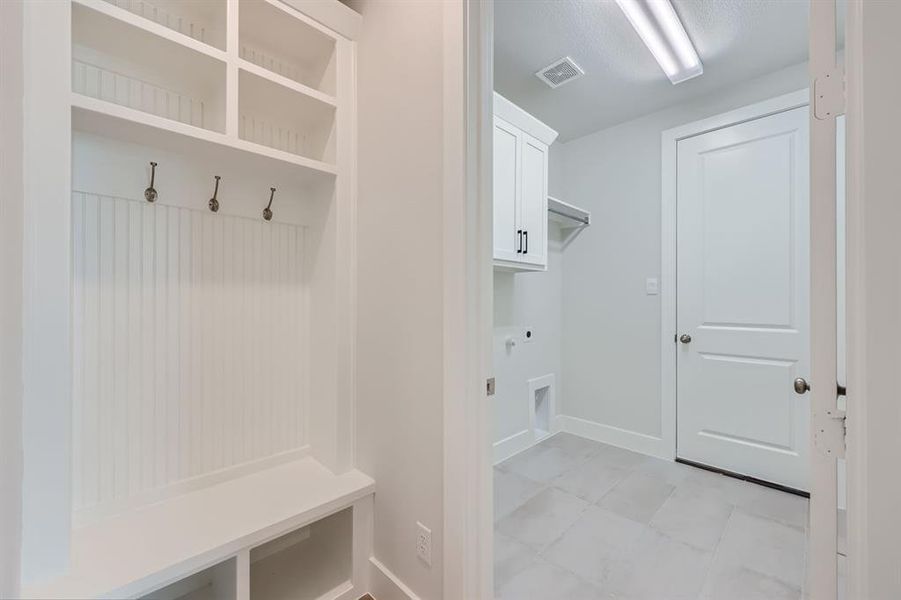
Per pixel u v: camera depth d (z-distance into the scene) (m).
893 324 0.65
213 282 1.50
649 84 2.48
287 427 1.69
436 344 1.29
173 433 1.40
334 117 1.59
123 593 0.98
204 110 1.44
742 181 2.48
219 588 1.30
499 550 1.77
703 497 2.22
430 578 1.29
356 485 1.49
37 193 0.97
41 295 0.98
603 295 3.12
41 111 0.98
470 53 1.22
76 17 1.10
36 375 0.97
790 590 1.52
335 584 1.49
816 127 0.77
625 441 2.99
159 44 1.22
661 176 2.81
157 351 1.37
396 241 1.43
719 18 1.90
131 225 1.32
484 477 1.24
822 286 0.77
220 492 1.43
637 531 1.91
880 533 0.66
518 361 2.94
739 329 2.49
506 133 2.22
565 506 2.13
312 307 1.73
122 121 1.13
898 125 0.64
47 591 0.95
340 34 1.59
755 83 2.43
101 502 1.25
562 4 1.82
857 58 0.68
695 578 1.59
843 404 0.75
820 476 0.77
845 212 0.70
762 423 2.41
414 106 1.36
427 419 1.31
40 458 0.97
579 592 1.53
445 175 1.25
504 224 2.21
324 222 1.65
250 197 1.59
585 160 3.23
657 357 2.84
